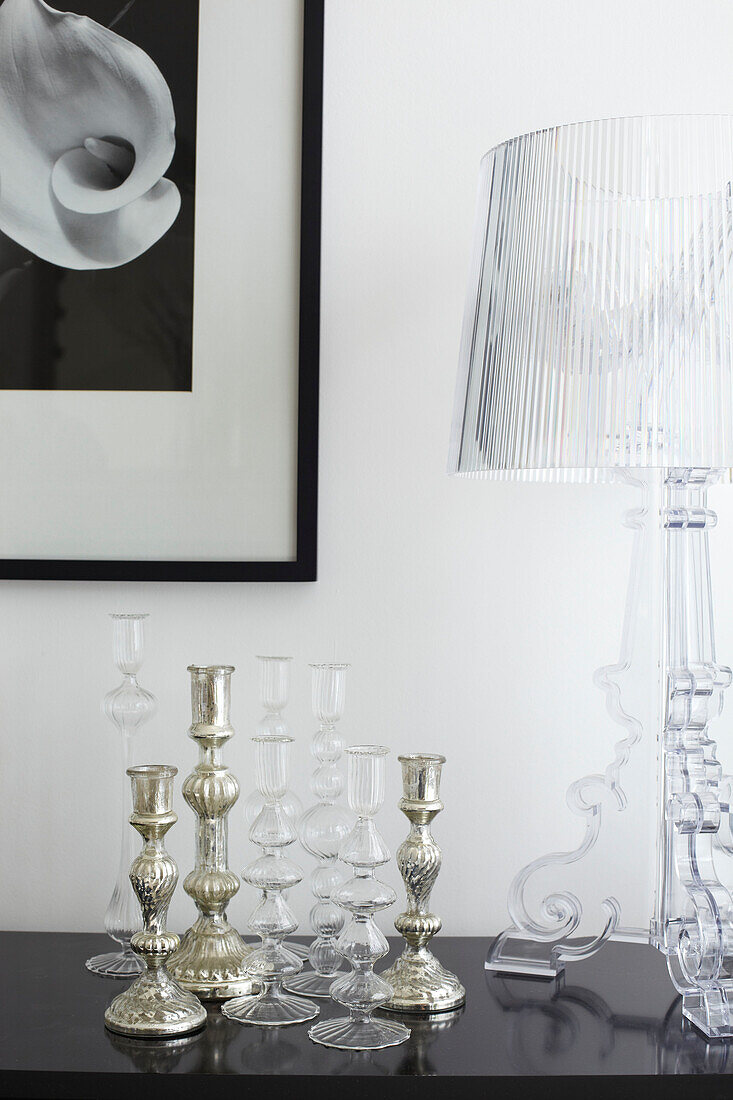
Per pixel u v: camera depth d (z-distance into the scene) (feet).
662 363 2.77
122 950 3.56
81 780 3.96
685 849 3.17
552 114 3.98
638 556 3.48
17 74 3.99
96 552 3.95
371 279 3.98
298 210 3.95
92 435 3.96
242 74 3.97
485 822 3.91
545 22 4.00
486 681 3.93
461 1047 2.84
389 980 3.13
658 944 3.28
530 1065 2.72
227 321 3.95
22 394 3.97
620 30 3.98
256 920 3.04
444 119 3.99
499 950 3.44
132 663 3.53
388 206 3.99
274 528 3.93
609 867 3.87
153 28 3.98
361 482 3.96
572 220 2.91
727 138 2.86
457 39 3.99
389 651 3.94
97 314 3.97
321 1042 2.84
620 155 2.89
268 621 3.94
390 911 3.90
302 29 3.97
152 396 3.95
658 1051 2.82
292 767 3.92
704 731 3.24
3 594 3.98
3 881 3.95
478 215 3.28
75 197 3.98
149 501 3.94
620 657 3.47
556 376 2.86
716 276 2.81
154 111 3.97
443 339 3.97
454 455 3.23
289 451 3.93
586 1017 3.05
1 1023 2.99
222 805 3.28
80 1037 2.89
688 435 2.74
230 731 3.29
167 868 2.97
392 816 3.92
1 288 3.98
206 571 3.88
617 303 2.82
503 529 3.95
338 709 3.40
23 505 3.96
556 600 3.93
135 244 3.97
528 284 2.97
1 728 3.97
